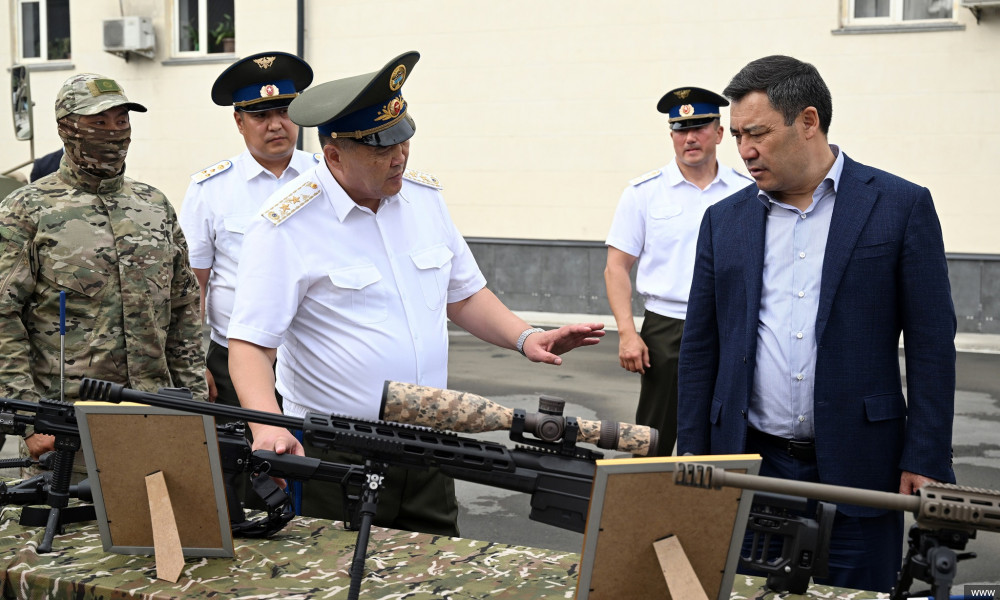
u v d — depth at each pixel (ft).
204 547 7.42
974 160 34.17
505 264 40.57
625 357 16.40
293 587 6.93
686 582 6.28
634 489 6.21
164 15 44.52
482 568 7.32
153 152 45.32
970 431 21.62
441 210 10.16
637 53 38.06
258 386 8.73
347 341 9.31
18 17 46.73
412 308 9.56
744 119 8.71
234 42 43.93
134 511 7.38
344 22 41.96
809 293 8.98
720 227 9.56
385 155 8.75
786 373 9.04
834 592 6.95
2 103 47.29
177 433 7.26
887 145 35.12
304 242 9.15
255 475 7.79
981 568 13.76
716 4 36.81
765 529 6.90
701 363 9.73
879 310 8.78
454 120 40.81
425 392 6.86
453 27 40.42
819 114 8.64
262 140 13.99
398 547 7.75
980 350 32.07
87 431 7.20
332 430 6.81
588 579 6.31
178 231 11.27
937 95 34.40
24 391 9.89
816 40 35.68
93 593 6.88
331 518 9.96
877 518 8.90
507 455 6.90
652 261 16.46
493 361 30.48
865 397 8.81
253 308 8.95
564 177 39.55
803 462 9.09
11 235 10.07
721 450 9.43
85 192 10.48
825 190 8.96
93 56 45.62
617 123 38.65
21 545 7.66
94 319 10.39
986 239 34.19
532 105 39.68
